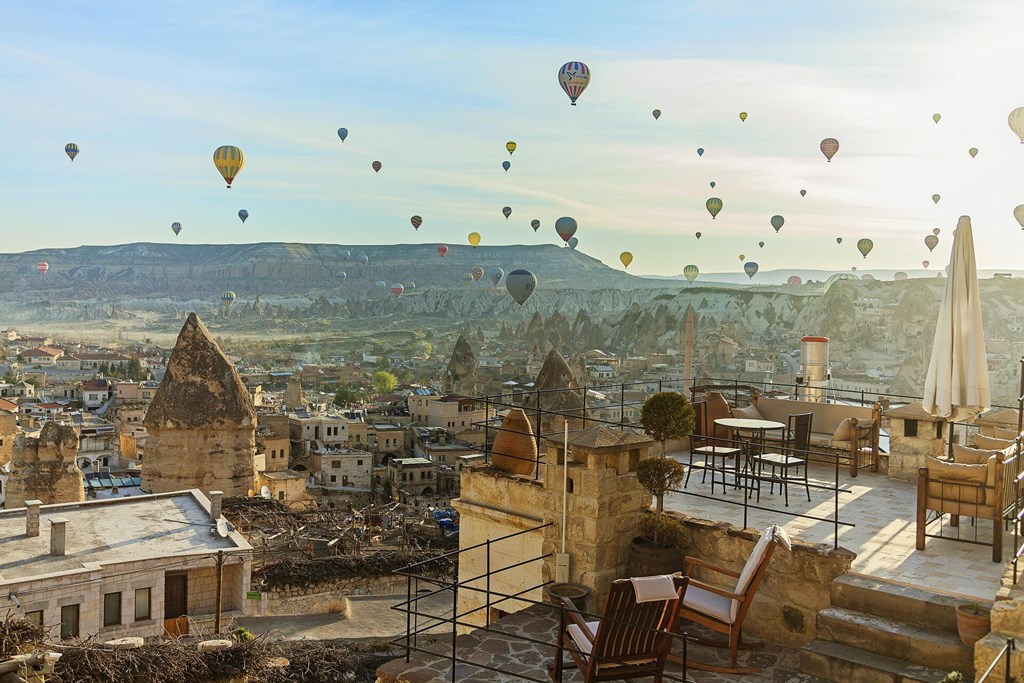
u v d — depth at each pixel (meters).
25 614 25.22
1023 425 13.15
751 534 10.27
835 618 8.82
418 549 37.62
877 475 14.65
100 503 36.59
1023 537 10.50
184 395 46.97
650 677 8.76
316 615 30.62
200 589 30.30
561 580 10.83
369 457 107.31
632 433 11.30
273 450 102.19
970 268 12.11
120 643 16.64
